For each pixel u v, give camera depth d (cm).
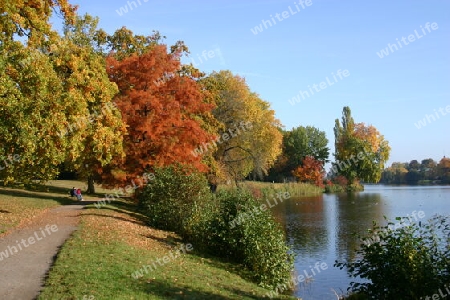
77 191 3141
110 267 1156
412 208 4319
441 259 902
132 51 3306
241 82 4734
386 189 8906
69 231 1647
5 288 959
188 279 1232
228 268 1568
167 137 2572
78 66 1789
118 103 2428
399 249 920
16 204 2402
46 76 1582
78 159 2212
